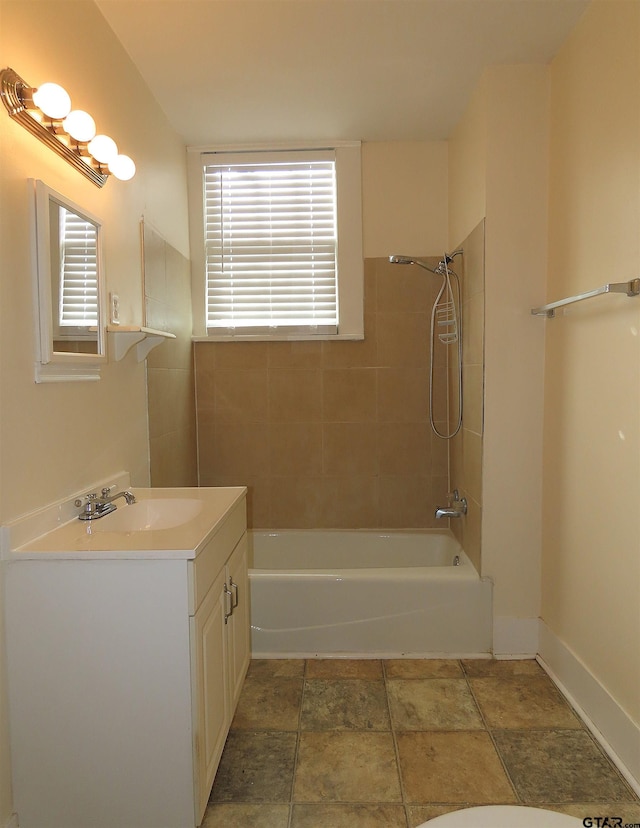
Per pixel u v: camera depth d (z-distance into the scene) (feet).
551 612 7.68
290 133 9.65
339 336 10.21
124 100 7.01
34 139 4.82
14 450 4.58
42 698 4.70
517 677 7.60
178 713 4.66
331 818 5.21
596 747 6.16
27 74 4.79
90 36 6.01
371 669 7.85
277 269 10.34
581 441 6.66
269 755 6.06
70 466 5.52
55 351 5.01
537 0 6.20
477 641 8.17
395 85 8.05
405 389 10.34
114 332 6.22
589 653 6.56
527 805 5.36
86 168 5.65
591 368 6.40
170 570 4.57
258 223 10.31
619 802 5.38
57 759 4.75
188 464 9.89
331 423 10.42
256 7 6.26
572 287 6.85
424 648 8.20
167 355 8.70
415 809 5.32
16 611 4.64
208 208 10.31
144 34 6.70
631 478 5.60
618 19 5.68
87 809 4.79
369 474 10.46
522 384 7.84
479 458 8.14
